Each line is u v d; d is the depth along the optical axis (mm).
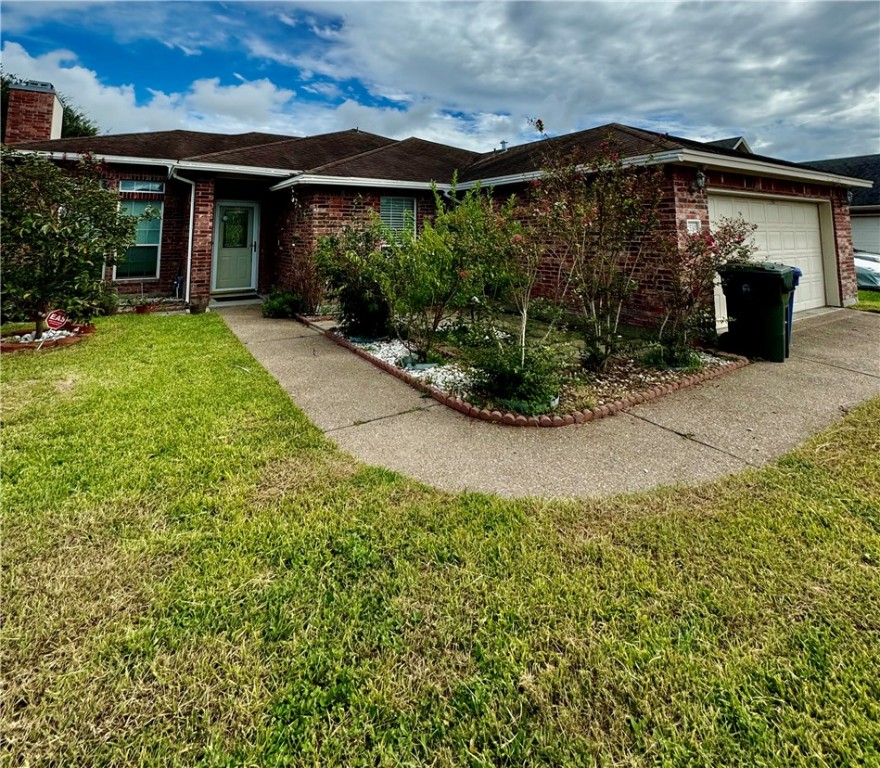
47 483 2973
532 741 1527
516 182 8969
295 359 6277
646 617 2006
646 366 5742
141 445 3541
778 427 4016
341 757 1481
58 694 1657
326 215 9523
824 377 5371
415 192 10703
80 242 6707
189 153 10836
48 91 11344
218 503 2814
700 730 1558
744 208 8023
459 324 6953
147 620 1976
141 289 10656
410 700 1662
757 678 1730
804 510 2762
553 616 2016
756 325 6188
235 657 1815
